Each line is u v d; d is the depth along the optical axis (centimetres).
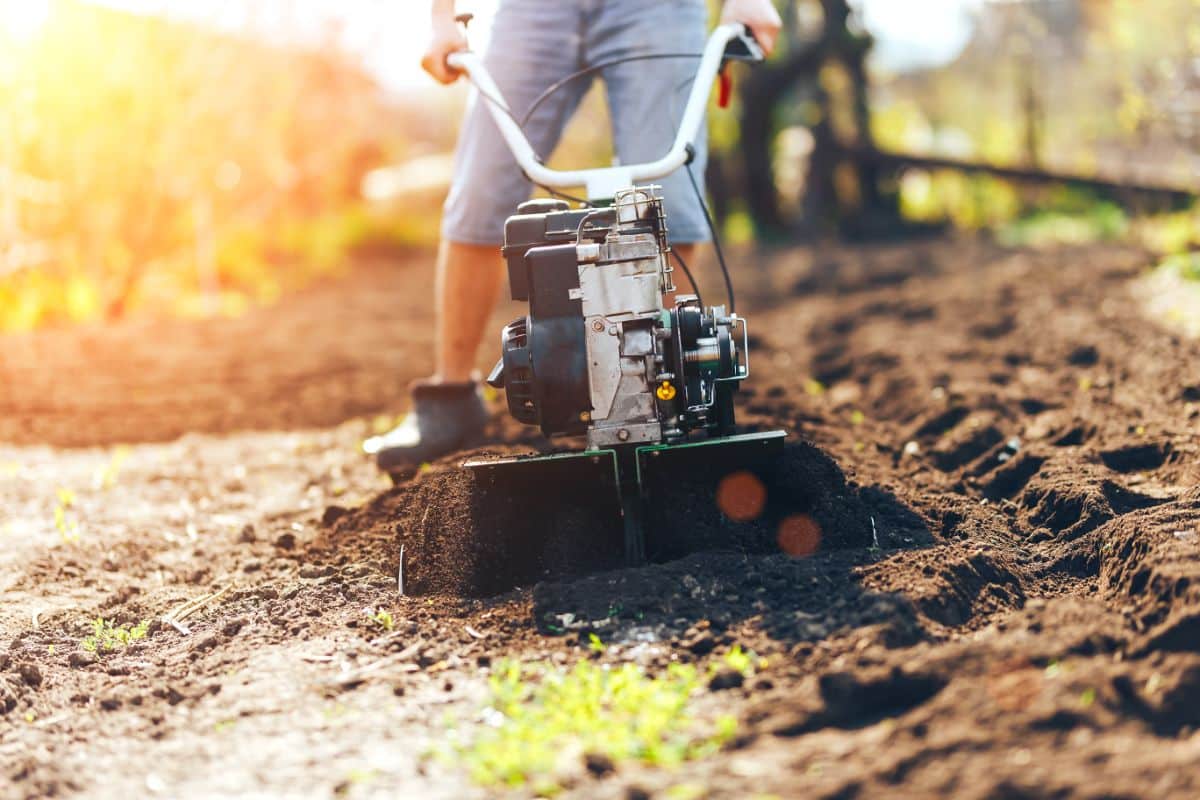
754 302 727
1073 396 404
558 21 331
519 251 255
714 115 1171
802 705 186
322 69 1067
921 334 552
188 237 925
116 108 777
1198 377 386
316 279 1036
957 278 716
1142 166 983
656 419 245
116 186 788
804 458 277
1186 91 677
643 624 223
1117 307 538
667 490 267
